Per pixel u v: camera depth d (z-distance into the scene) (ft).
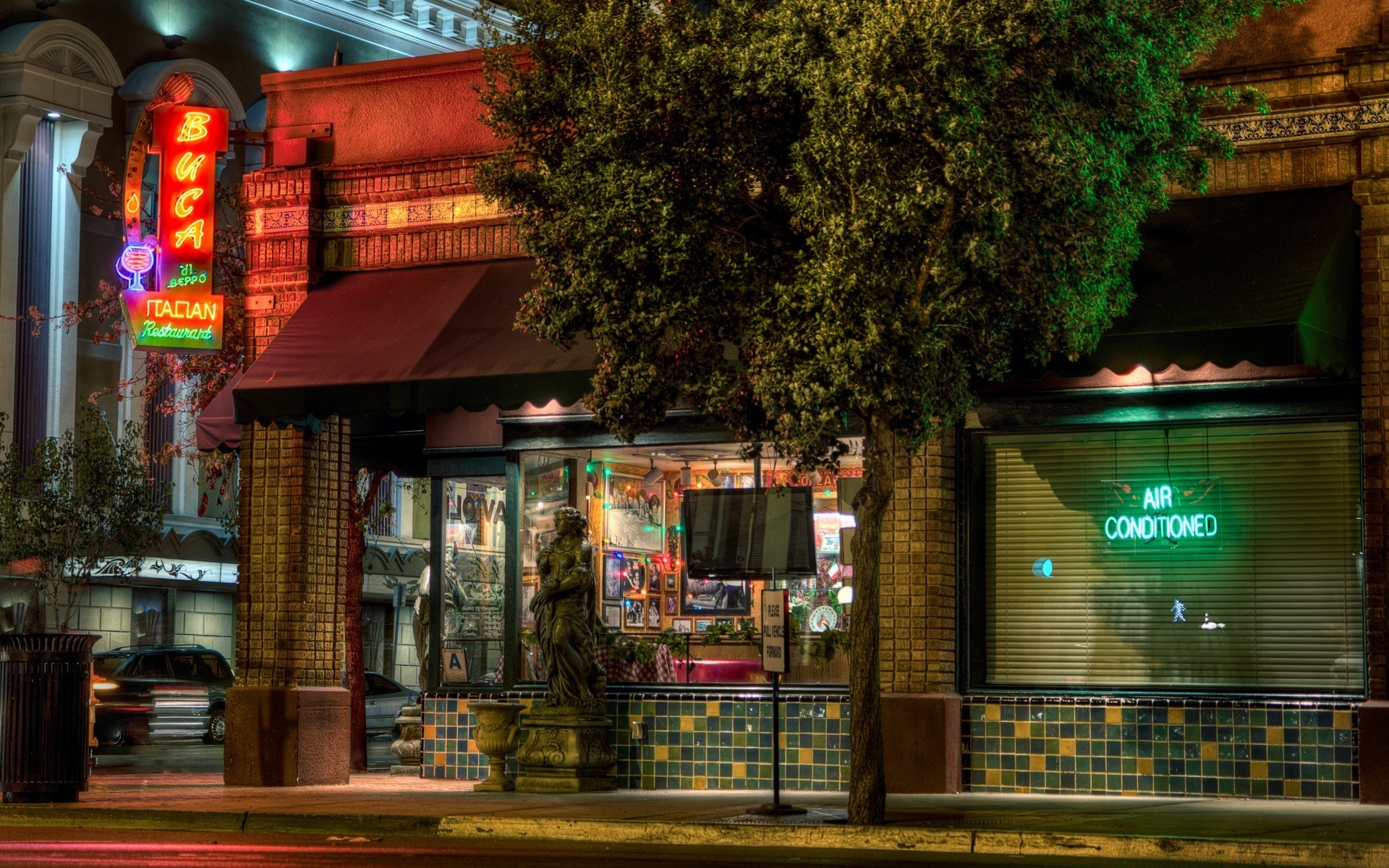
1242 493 58.08
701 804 56.34
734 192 49.08
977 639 60.90
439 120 70.44
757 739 64.18
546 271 52.60
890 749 60.23
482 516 73.05
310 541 69.97
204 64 155.74
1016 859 42.91
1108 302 51.90
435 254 69.56
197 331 71.56
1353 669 56.24
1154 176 49.88
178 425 152.56
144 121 71.97
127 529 116.78
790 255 49.44
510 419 70.03
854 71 45.24
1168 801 55.62
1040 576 60.49
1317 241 55.06
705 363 50.19
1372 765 53.98
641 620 67.51
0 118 139.95
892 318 44.96
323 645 70.44
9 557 115.44
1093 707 58.90
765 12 49.75
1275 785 56.29
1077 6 45.78
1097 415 59.47
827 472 64.44
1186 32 49.78
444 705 72.54
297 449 69.77
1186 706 57.67
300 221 71.00
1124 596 59.47
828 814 51.55
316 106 72.74
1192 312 53.83
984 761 60.08
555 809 53.88
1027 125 45.70
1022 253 46.60
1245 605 57.77
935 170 46.21
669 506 67.67
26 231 143.23
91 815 53.88
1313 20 57.36
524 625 69.56
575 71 51.88
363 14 175.11
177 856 42.70
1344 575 56.59
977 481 61.41
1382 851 40.47
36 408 142.61
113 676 118.01
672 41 48.93
